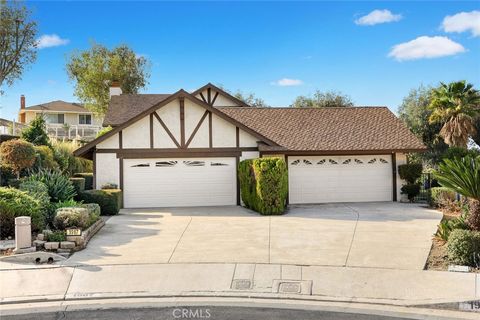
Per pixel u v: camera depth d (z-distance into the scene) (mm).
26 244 11109
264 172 17172
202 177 20562
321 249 11633
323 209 18781
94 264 10414
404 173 21156
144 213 18094
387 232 13547
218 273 9891
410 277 9500
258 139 20766
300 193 21125
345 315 7770
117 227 14758
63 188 16594
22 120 53969
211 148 20547
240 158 20750
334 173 21328
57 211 13164
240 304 8352
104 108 45844
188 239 12883
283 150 20438
